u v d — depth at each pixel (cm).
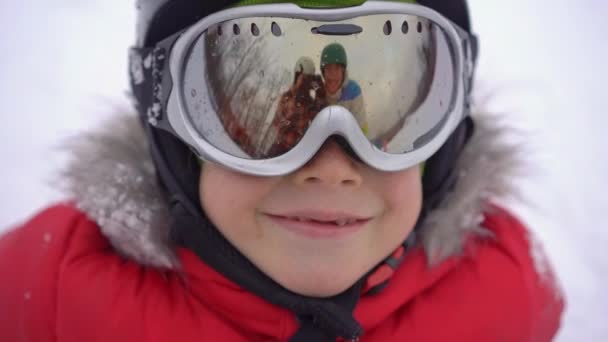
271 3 28
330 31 26
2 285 34
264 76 27
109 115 36
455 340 33
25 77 72
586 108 71
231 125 27
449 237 34
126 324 31
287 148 27
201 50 28
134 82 32
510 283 35
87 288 32
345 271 29
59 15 82
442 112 29
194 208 30
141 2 32
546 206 57
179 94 28
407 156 28
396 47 27
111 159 33
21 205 56
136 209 31
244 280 30
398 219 29
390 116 28
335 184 27
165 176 31
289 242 28
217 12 27
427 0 31
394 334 33
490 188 35
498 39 82
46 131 65
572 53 79
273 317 31
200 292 32
